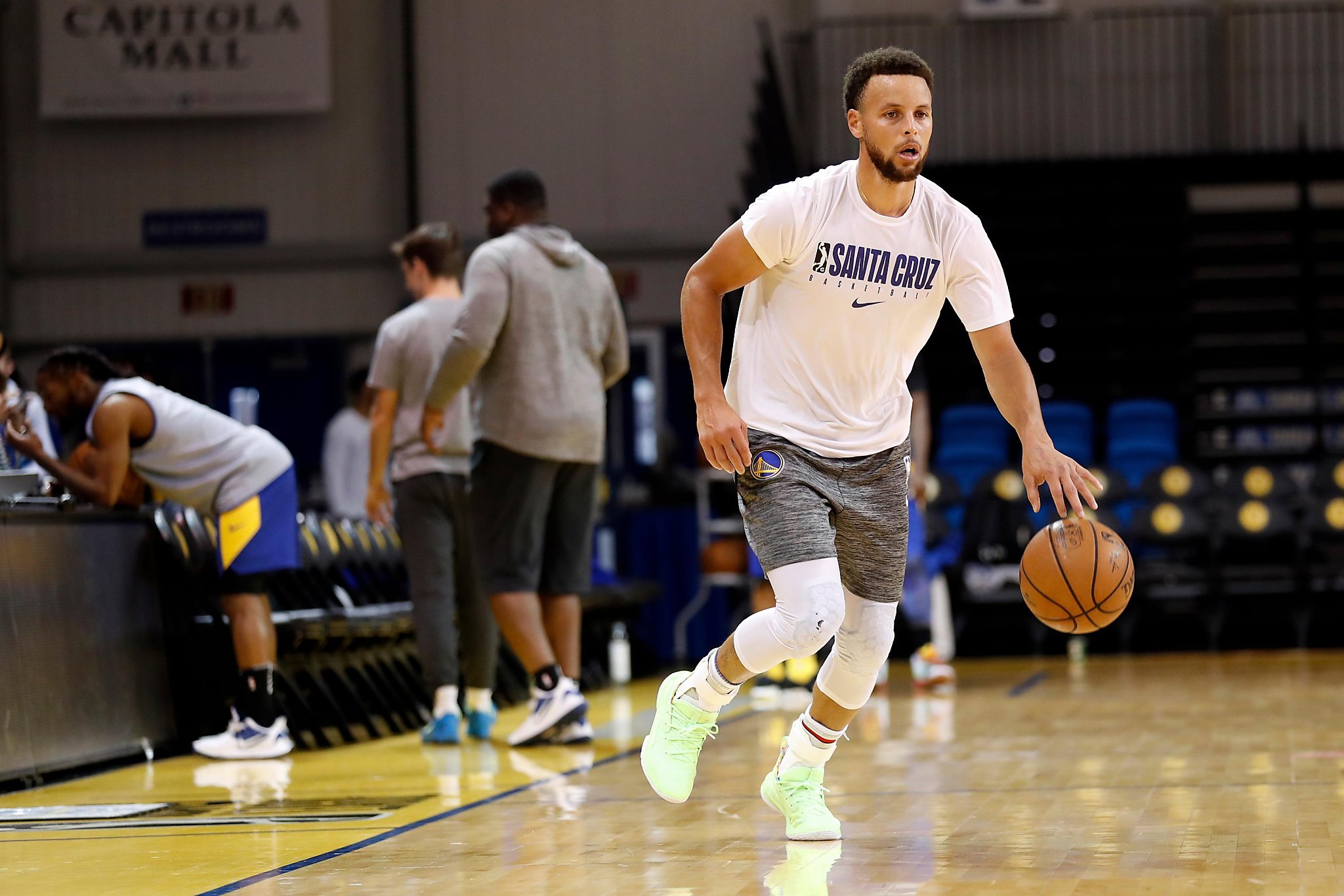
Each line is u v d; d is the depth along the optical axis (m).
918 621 20.45
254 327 42.09
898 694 19.47
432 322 15.38
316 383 42.09
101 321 42.22
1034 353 36.44
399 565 20.11
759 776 11.62
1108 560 8.20
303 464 41.97
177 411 14.25
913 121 8.05
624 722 16.84
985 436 32.22
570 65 41.69
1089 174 38.38
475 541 14.36
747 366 8.58
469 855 8.37
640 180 41.47
